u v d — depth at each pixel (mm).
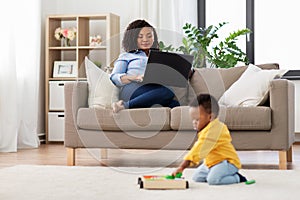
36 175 3299
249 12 6176
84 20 6137
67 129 4047
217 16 6340
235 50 6121
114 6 6359
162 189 2793
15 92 5230
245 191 2725
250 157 4645
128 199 2516
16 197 2566
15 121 5215
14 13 5332
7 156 4727
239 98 3998
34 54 5660
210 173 2951
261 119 3709
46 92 6023
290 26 6105
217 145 2943
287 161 4254
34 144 5594
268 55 6160
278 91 3738
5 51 5191
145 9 6172
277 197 2551
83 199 2516
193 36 5945
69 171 3471
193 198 2529
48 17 6023
